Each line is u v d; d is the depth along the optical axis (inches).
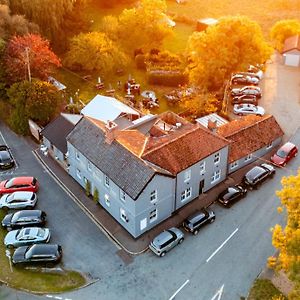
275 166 2476.6
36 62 2920.8
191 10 4830.2
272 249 1983.3
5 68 2878.9
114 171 2021.4
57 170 2455.7
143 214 1996.8
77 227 2098.9
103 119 2625.5
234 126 2541.8
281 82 3346.5
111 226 2101.4
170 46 3961.6
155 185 1972.2
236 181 2388.0
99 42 3329.2
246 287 1814.7
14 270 1882.4
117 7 4694.9
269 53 3201.3
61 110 2908.5
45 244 1935.3
